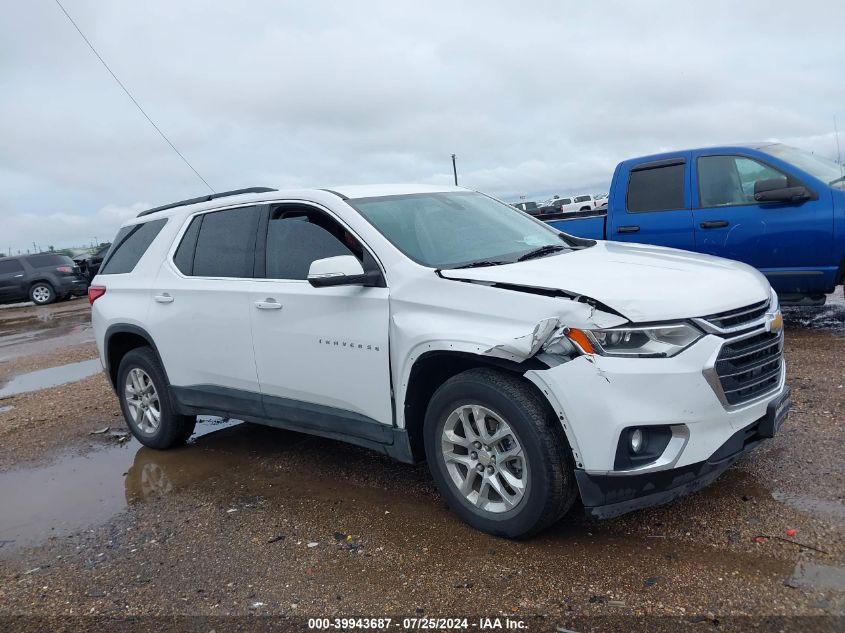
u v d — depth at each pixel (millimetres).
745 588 2803
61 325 15781
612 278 3264
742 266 3840
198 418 6363
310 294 4000
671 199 7465
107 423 6414
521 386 3188
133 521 4109
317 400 4090
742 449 3250
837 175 6914
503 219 4590
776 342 3469
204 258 4812
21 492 4816
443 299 3445
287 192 4414
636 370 2955
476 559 3223
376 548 3436
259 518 3943
